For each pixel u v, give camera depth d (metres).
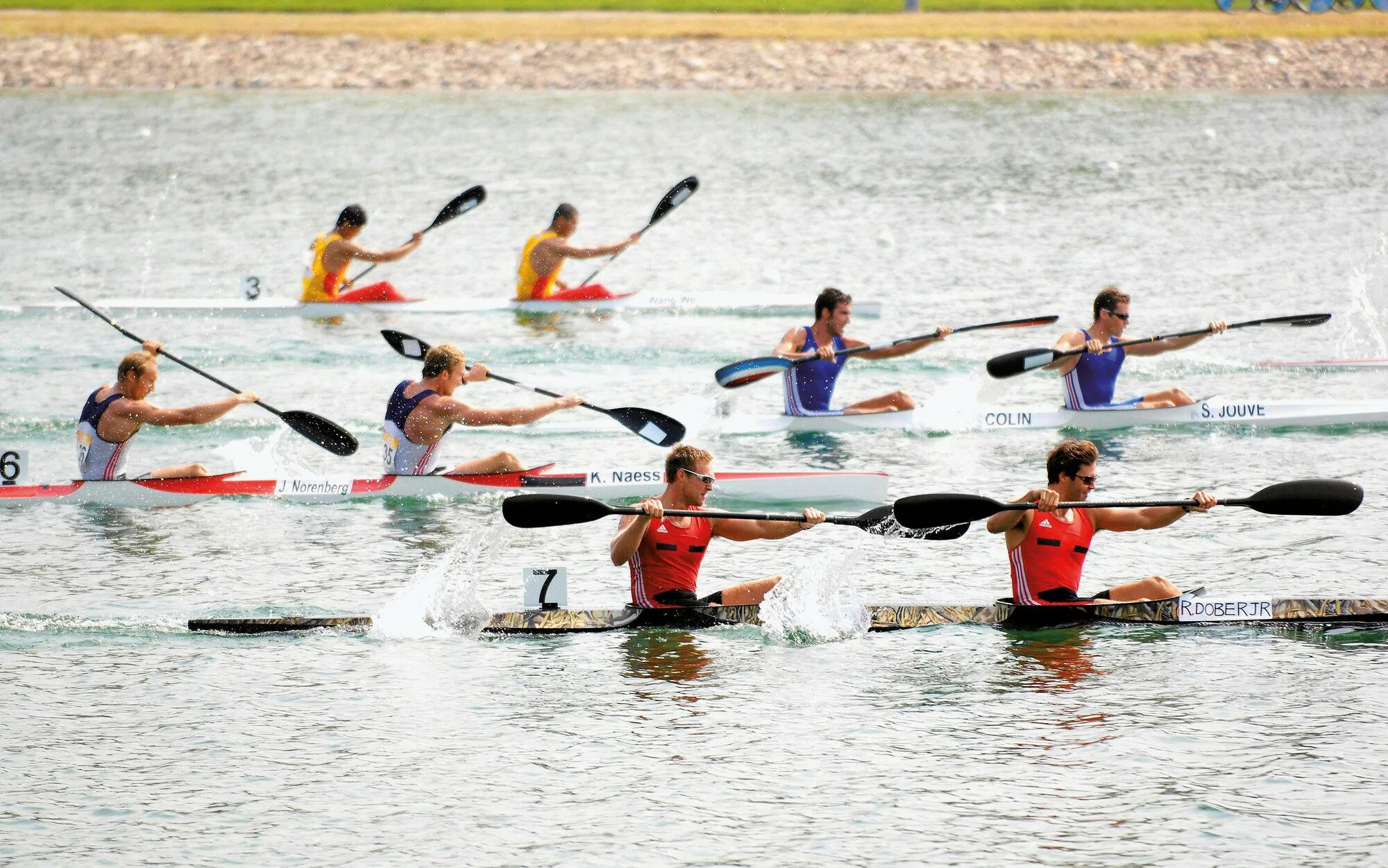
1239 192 127.06
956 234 111.81
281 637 41.59
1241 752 34.12
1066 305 89.06
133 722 36.19
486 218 120.44
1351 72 196.00
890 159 146.00
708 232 114.19
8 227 115.12
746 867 29.72
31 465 58.66
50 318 86.62
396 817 31.73
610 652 40.53
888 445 62.03
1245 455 59.81
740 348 79.81
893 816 31.59
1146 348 65.31
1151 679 38.25
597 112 176.00
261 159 147.12
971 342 80.94
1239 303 88.62
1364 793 32.19
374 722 36.25
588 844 30.62
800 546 49.34
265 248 108.25
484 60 199.62
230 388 55.62
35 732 35.62
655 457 60.59
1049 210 120.62
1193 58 198.38
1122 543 49.25
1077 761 33.84
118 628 42.09
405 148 153.38
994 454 60.47
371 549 49.25
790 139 158.12
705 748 34.78
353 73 198.25
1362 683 37.78
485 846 30.59
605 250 87.62
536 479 55.06
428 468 55.38
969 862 29.80
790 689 37.97
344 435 55.47
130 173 139.38
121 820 31.61
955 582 45.66
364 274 89.81
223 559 48.19
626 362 76.81
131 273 99.69
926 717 36.19
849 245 108.44
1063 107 178.62
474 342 81.25
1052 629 41.75
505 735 35.50
